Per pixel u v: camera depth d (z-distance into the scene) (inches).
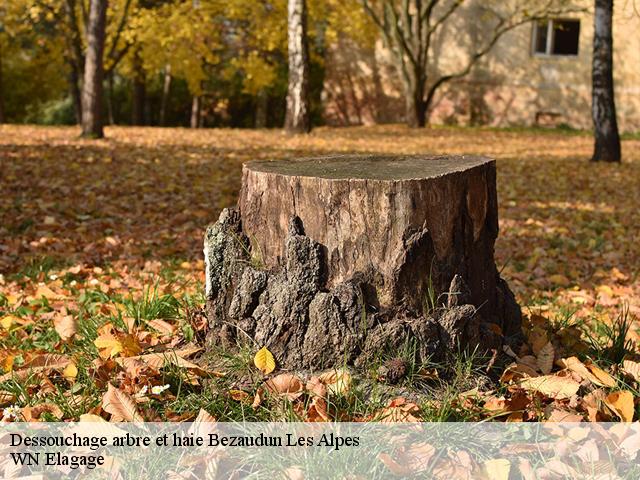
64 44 994.1
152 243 281.6
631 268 275.1
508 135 886.4
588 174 523.2
